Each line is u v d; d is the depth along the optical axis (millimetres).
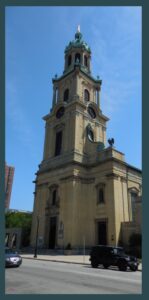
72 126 53562
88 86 61219
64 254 42625
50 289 12117
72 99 56562
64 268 23188
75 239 44656
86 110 56875
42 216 52781
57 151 56438
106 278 16797
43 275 17312
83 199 48375
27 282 14133
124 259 24109
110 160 46781
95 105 59188
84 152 52250
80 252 43250
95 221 45844
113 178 45375
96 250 26750
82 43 66125
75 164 49312
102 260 25656
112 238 42000
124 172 48094
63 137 55375
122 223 43500
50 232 50531
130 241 39750
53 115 60281
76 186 48031
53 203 51938
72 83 59375
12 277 16156
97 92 63156
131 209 46625
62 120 57250
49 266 24859
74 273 19094
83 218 47156
